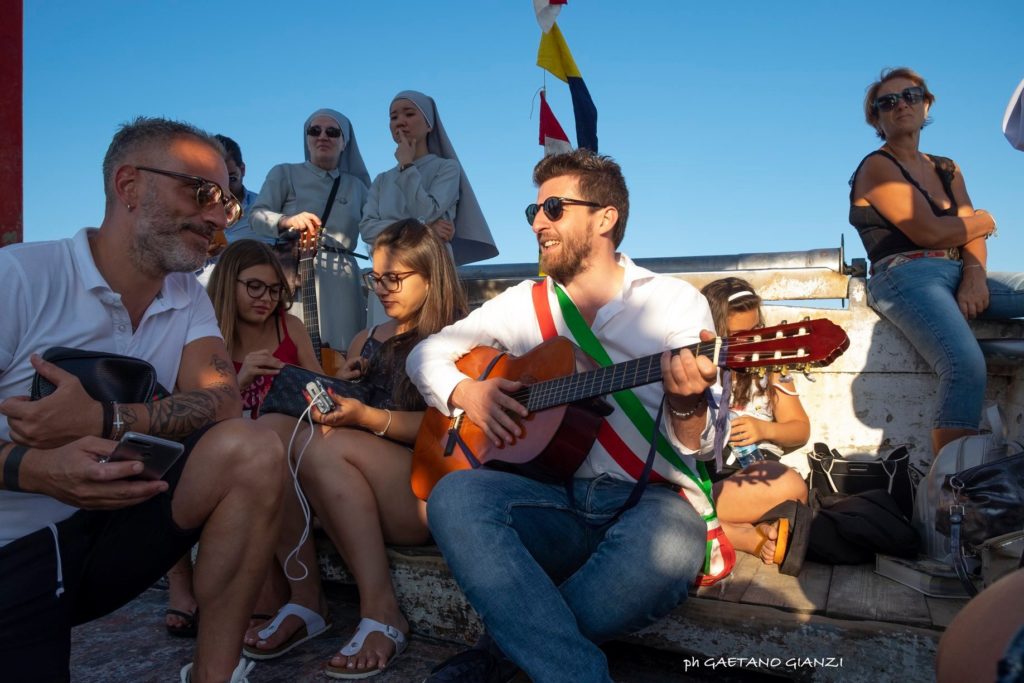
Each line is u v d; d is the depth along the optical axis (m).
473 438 2.55
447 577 2.70
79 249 2.03
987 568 2.27
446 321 3.08
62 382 1.77
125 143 2.03
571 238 2.48
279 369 3.02
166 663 2.68
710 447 2.23
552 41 4.30
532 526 2.23
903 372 3.88
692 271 4.45
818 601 2.35
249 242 3.48
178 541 1.98
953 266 3.59
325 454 2.71
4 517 1.87
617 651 2.65
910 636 2.17
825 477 3.22
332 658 2.56
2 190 3.36
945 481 2.42
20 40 3.40
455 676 2.12
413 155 4.75
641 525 2.13
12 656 1.80
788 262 4.18
